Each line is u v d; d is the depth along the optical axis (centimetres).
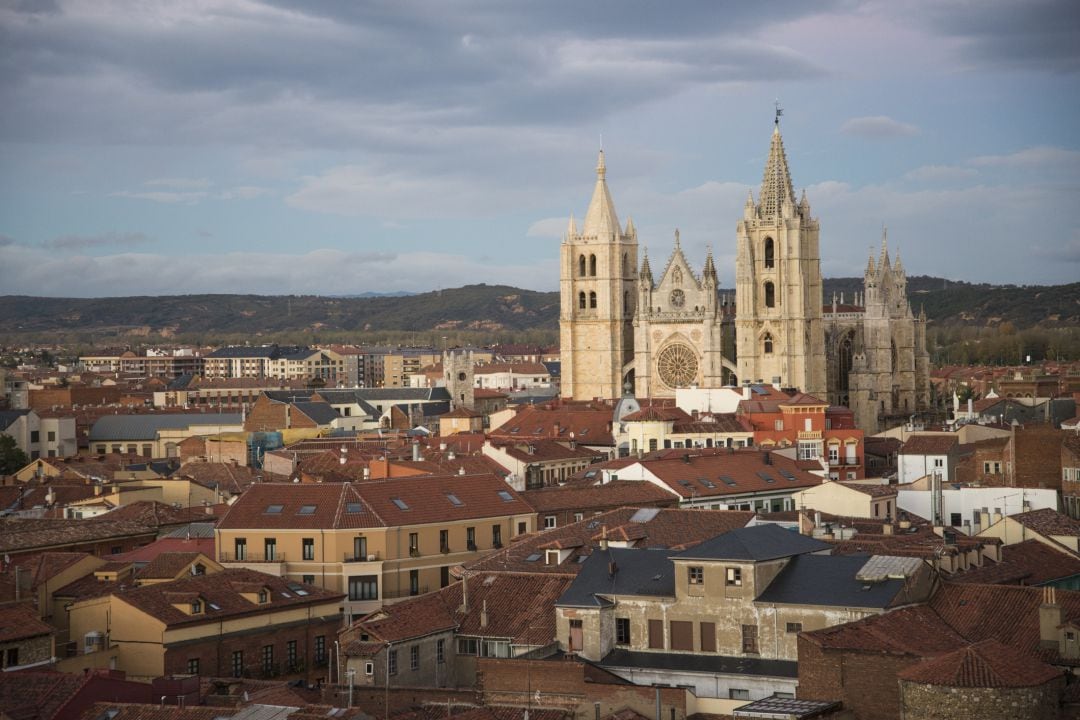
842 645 11612
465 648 14675
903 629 12200
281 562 18562
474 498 19988
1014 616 12700
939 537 16662
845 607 12825
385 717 12362
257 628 16262
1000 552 16175
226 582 16638
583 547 16738
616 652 13675
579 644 13762
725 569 13312
